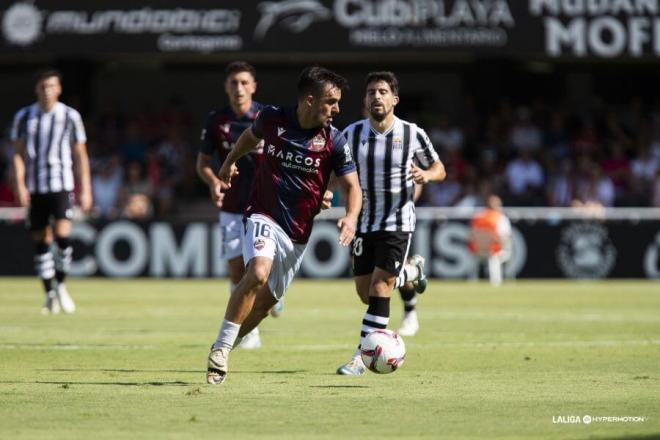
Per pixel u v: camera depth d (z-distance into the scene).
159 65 87.38
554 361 27.69
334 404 20.62
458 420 18.91
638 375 24.98
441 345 31.47
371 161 26.17
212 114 31.17
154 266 65.19
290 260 22.88
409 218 26.19
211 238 64.94
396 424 18.50
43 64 84.38
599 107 83.38
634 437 17.33
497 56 74.06
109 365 26.59
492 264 62.94
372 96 26.36
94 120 80.75
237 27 72.44
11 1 73.25
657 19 72.31
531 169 75.00
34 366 26.33
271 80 87.00
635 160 77.75
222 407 20.19
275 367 26.30
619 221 65.06
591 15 72.25
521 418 19.16
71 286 58.88
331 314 42.59
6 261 65.75
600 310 44.62
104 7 73.00
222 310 44.03
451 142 78.75
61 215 42.00
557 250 65.06
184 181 79.31
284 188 22.62
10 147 78.94
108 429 17.88
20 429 17.83
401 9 72.00
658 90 87.00
